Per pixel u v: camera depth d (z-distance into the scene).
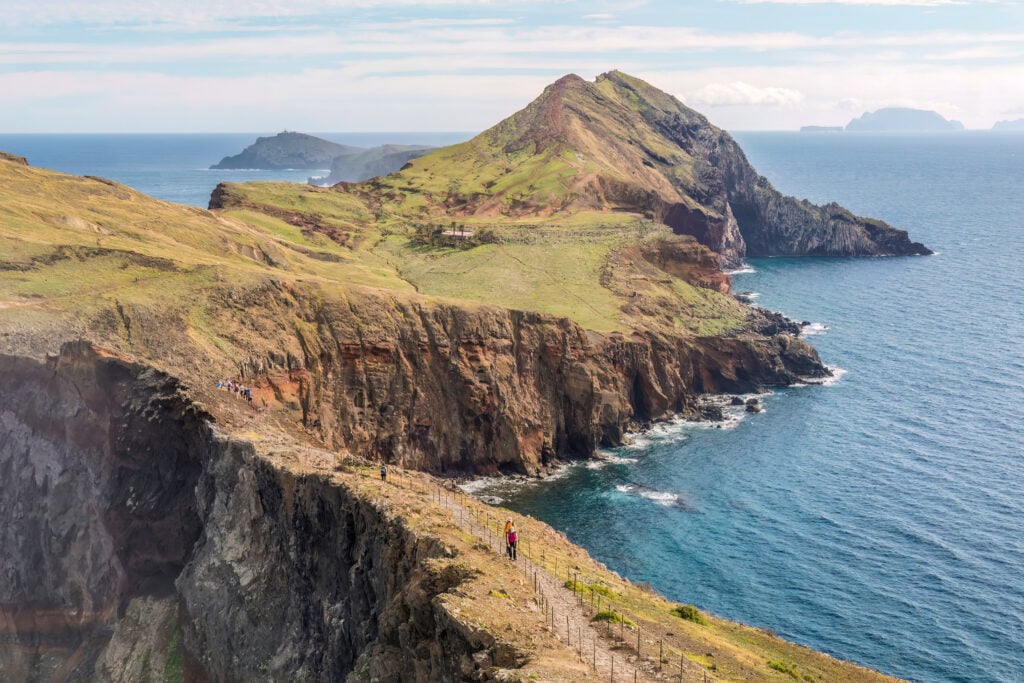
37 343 92.00
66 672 77.56
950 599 90.44
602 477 130.00
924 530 105.62
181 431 81.69
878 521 108.62
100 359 85.50
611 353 150.38
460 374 135.88
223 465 76.81
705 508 115.81
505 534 59.81
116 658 75.75
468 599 45.59
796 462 130.25
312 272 162.62
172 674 73.38
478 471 134.50
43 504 83.94
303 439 89.00
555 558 60.81
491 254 196.00
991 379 164.12
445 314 139.25
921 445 133.50
